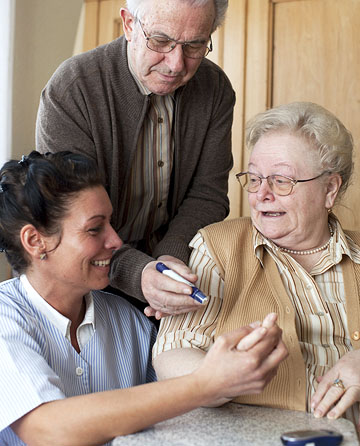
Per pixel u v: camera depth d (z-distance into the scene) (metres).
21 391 1.22
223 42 3.08
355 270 1.56
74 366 1.43
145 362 1.60
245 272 1.52
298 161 1.50
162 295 1.41
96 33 3.26
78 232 1.36
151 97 1.79
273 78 3.05
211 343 1.44
